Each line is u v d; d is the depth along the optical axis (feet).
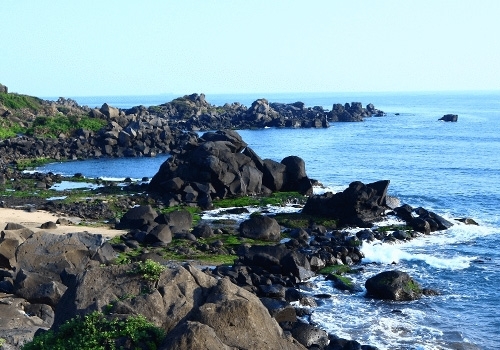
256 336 47.42
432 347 86.02
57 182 234.58
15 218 155.22
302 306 102.06
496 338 90.07
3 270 99.66
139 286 55.62
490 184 240.94
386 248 139.13
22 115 447.83
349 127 569.23
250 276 111.45
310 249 135.74
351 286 111.96
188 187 193.57
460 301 106.11
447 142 418.31
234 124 547.49
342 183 247.09
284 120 565.12
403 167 295.48
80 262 107.14
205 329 42.96
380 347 85.87
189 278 56.59
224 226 159.53
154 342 46.85
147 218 150.82
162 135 359.66
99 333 46.93
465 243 147.64
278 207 185.68
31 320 79.25
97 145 344.08
